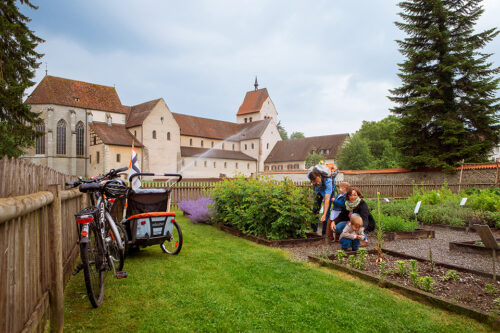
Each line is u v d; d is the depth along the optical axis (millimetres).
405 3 31250
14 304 2223
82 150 53719
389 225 7938
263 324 3201
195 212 10227
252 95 85500
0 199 2029
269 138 75188
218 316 3365
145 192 5680
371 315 3408
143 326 3148
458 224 9656
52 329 3000
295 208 6918
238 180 8906
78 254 6016
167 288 4180
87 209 3686
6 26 19188
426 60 29859
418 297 3799
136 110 61312
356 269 4789
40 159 50188
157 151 56938
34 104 50375
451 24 30719
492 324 3115
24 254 2441
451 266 4832
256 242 7172
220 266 5215
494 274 4176
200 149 67562
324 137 69875
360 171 31484
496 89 28156
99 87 58344
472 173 26047
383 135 66625
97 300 3559
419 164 28938
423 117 28656
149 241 5504
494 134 28141
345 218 6762
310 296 3922
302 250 6379
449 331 3066
